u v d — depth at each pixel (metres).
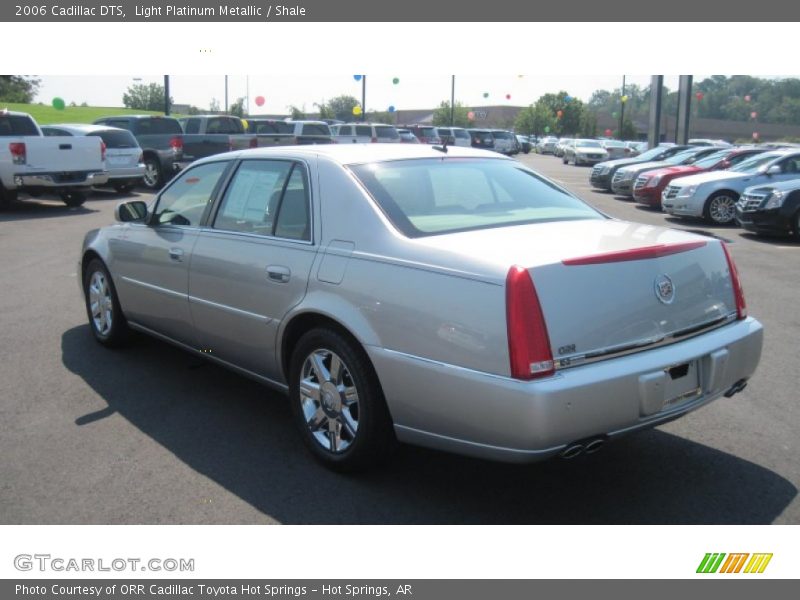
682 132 30.02
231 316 4.53
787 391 5.16
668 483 3.86
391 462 4.07
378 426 3.75
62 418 4.73
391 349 3.52
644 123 88.81
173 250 5.01
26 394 5.15
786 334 6.62
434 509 3.62
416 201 3.97
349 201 3.96
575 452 3.22
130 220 5.43
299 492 3.79
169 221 5.25
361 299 3.67
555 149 55.91
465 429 3.30
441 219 3.87
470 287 3.26
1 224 13.64
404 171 4.20
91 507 3.64
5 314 7.26
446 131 41.41
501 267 3.20
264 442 4.39
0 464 4.09
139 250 5.40
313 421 4.09
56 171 15.09
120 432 4.52
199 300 4.80
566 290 3.19
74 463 4.11
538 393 3.04
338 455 3.94
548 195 4.46
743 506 3.62
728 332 3.68
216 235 4.70
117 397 5.10
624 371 3.19
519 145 57.03
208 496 3.74
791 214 12.30
